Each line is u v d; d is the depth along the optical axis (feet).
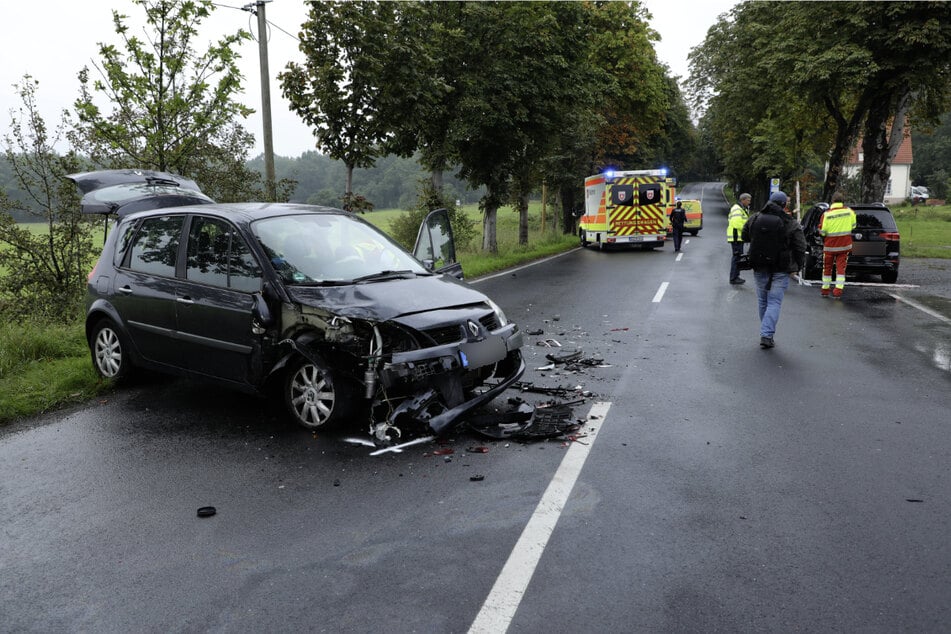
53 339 26.27
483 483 14.08
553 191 120.16
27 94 35.81
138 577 10.80
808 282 50.98
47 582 10.72
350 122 45.19
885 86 76.43
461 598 9.96
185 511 13.09
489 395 17.10
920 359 25.39
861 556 11.02
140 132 35.68
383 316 16.20
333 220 20.52
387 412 17.10
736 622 9.31
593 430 17.31
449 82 67.72
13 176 36.27
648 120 130.93
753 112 114.21
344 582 10.48
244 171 44.01
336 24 42.52
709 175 388.98
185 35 34.68
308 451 16.05
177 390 21.54
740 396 20.47
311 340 16.69
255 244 18.15
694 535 11.78
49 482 14.56
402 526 12.28
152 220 21.09
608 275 57.26
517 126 74.38
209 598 10.16
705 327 32.19
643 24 118.52
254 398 20.52
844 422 17.95
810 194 171.94
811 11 77.46
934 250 80.79
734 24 111.65
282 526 12.40
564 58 74.59
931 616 9.41
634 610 9.60
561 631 9.15
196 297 18.85
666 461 15.23
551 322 33.65
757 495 13.41
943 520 12.26
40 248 37.47
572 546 11.43
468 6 67.00
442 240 23.49
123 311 20.95
